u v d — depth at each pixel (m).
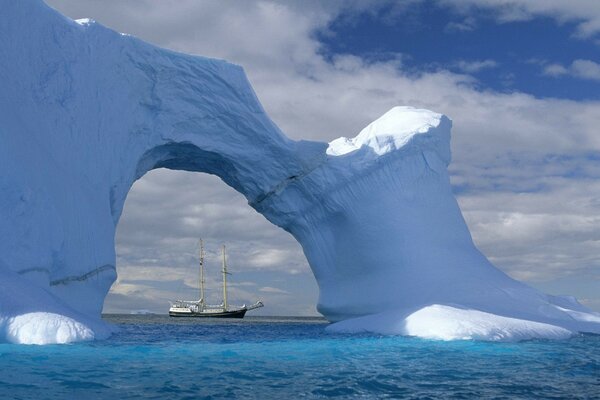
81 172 20.28
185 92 24.81
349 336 18.19
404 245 24.97
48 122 19.17
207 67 24.84
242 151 26.33
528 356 13.62
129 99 23.12
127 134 23.11
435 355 13.44
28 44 19.02
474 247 26.61
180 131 25.16
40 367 10.12
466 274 23.30
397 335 17.92
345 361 12.30
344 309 25.80
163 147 25.59
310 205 27.89
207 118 25.45
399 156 26.73
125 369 10.38
